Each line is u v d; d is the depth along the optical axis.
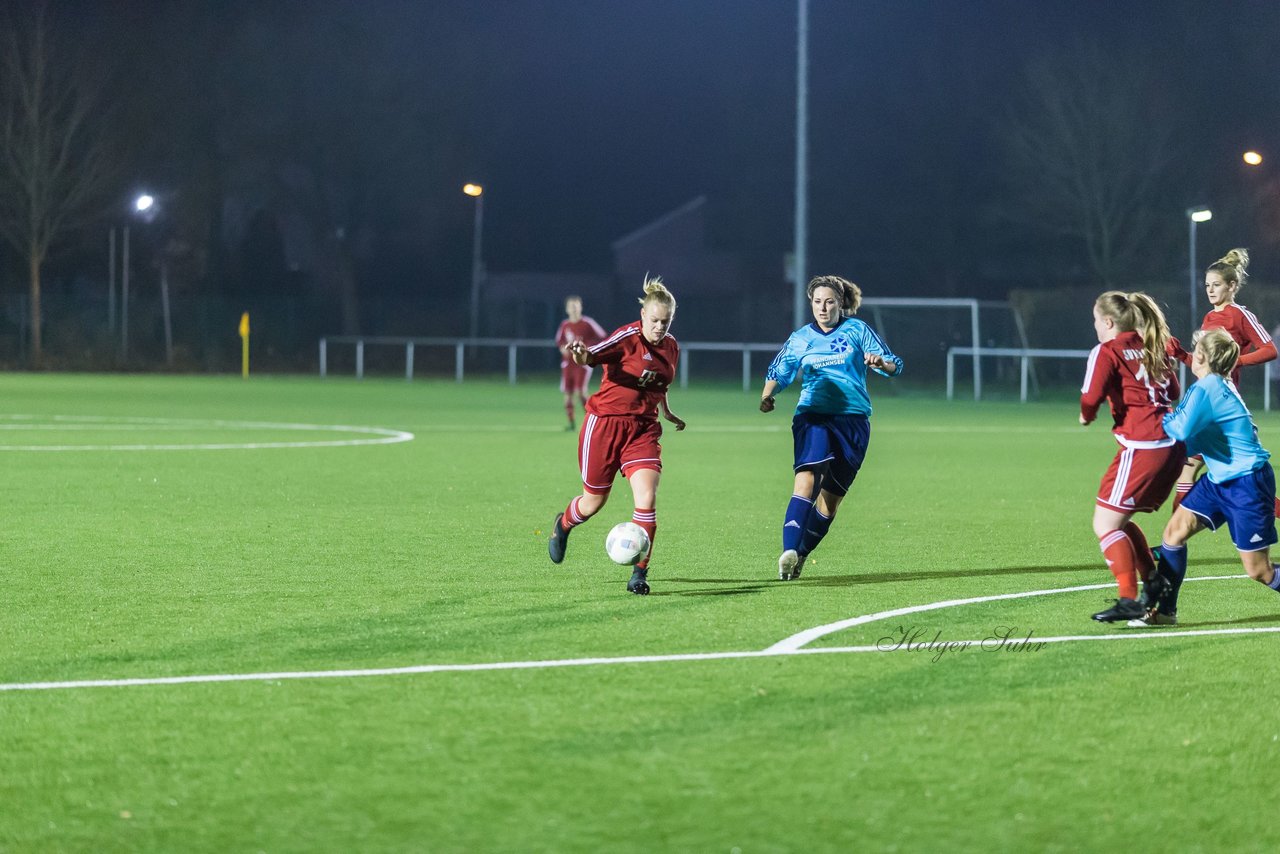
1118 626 12.41
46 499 21.67
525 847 7.07
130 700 9.65
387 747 8.62
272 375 78.38
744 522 19.72
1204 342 12.12
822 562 16.23
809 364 15.23
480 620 12.52
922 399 60.69
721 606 13.30
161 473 25.66
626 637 11.80
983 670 10.66
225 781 8.01
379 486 23.88
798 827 7.35
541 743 8.70
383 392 59.00
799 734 8.93
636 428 14.35
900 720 9.26
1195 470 16.97
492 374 82.56
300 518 19.72
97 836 7.22
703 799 7.74
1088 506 21.97
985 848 7.11
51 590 13.95
